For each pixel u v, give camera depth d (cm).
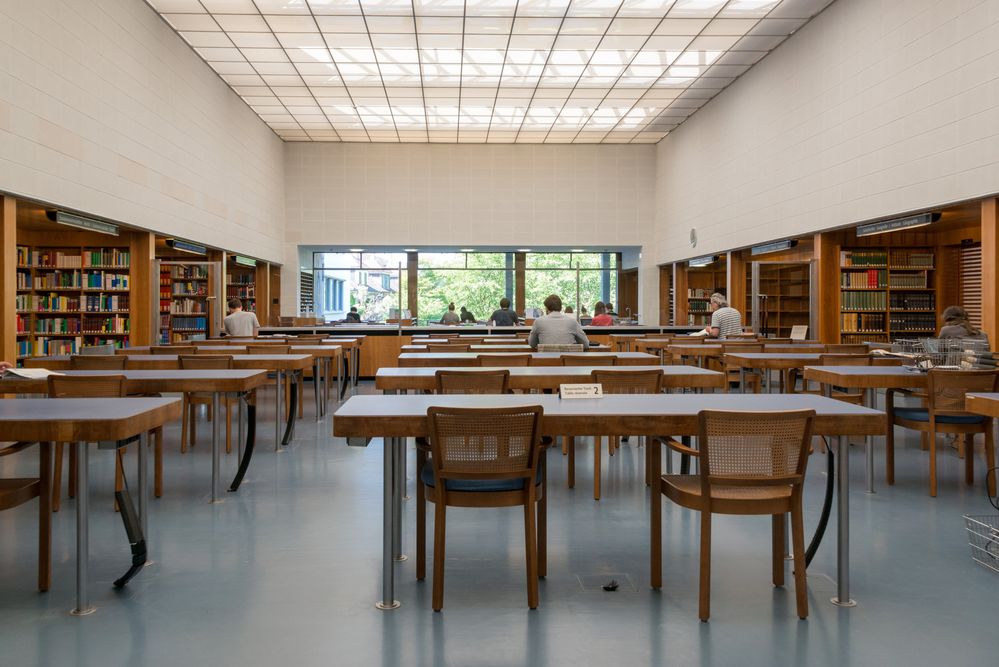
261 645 217
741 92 1141
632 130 1471
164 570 283
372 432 242
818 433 244
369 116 1353
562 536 331
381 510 376
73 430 233
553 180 1574
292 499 398
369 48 999
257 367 529
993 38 612
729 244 1194
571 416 247
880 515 367
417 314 1631
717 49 1019
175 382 391
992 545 314
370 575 278
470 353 572
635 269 1653
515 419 243
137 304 927
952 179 666
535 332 634
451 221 1558
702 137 1310
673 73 1120
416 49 1003
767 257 1177
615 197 1584
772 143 1036
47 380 356
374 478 450
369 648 215
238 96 1234
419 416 242
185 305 1122
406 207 1554
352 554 304
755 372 670
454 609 245
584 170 1580
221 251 1187
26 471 471
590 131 1475
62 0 681
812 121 923
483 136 1508
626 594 260
